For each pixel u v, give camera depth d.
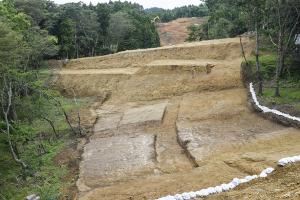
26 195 19.81
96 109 36.09
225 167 17.52
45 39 41.00
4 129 28.11
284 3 25.98
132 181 18.84
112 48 67.12
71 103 38.50
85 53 64.44
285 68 31.53
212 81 35.38
